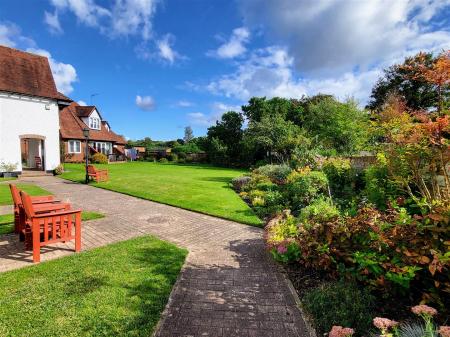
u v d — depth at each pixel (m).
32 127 18.67
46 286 3.69
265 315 3.18
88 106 34.31
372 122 5.56
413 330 2.37
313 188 9.20
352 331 2.18
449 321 2.83
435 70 3.86
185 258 4.92
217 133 38.09
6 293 3.50
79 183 14.80
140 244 5.48
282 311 3.26
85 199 10.45
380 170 6.48
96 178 14.86
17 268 4.29
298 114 36.16
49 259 4.69
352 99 23.00
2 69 17.94
